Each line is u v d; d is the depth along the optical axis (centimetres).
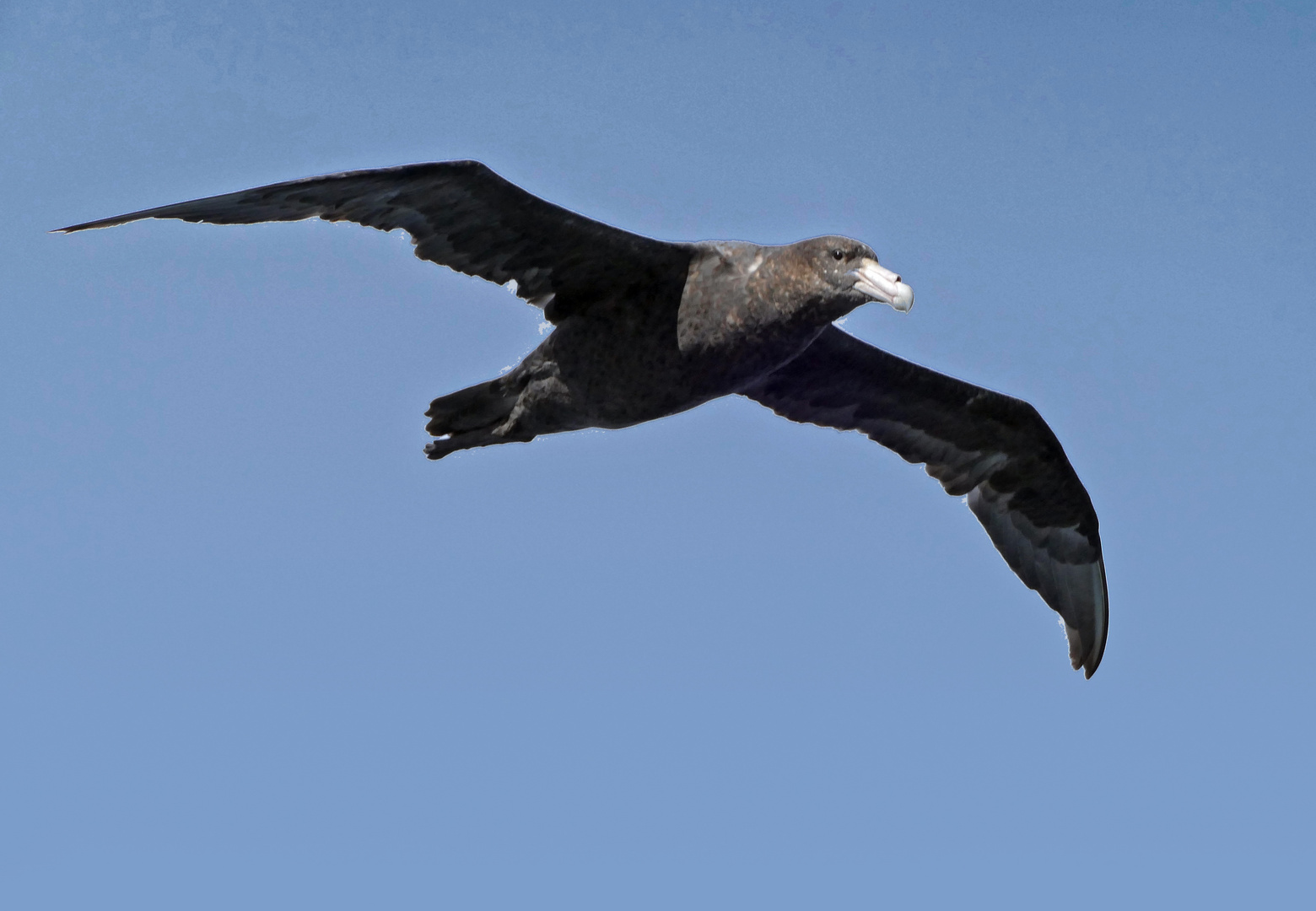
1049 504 1777
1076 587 1800
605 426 1442
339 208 1275
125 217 1183
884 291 1305
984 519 1788
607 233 1329
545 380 1411
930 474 1769
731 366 1378
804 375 1667
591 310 1384
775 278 1347
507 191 1291
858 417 1723
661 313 1367
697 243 1372
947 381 1683
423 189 1277
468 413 1451
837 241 1338
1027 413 1708
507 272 1369
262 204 1238
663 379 1382
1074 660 1811
